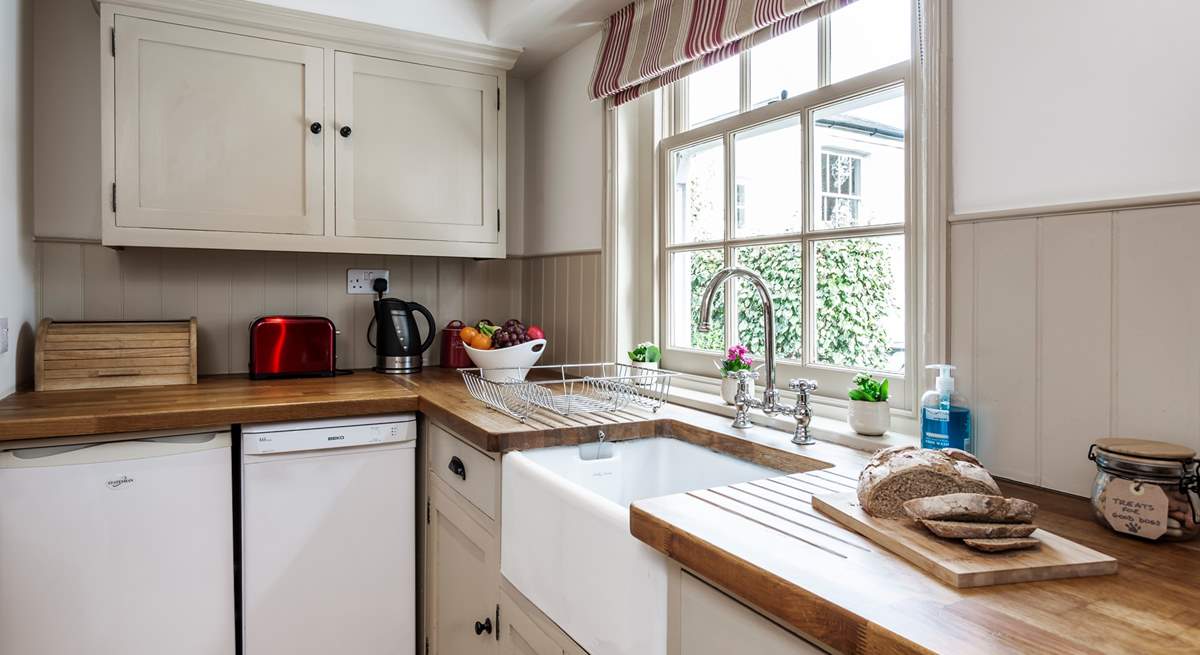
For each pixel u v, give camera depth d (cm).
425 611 203
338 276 256
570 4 209
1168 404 91
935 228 121
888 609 64
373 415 192
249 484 179
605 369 220
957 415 112
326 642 189
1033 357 106
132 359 205
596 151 229
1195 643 58
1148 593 69
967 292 116
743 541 82
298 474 184
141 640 167
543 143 268
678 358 207
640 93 204
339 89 223
